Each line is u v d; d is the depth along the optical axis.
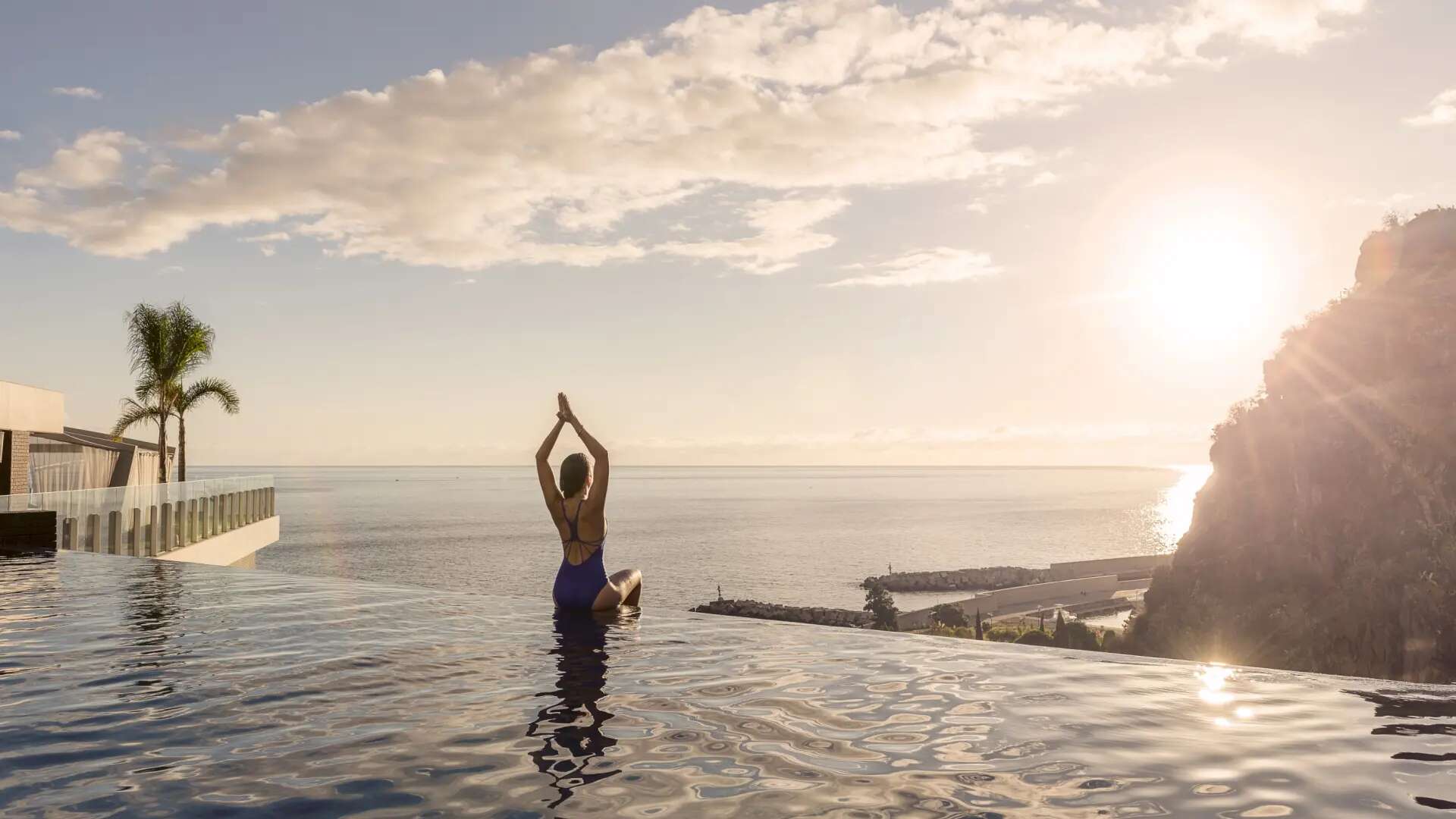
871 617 90.25
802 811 2.78
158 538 22.05
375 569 110.31
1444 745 3.64
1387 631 69.06
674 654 5.66
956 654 5.75
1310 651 73.06
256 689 4.59
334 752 3.45
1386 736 3.77
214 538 26.42
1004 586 133.75
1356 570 73.25
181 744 3.55
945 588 131.25
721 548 163.00
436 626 6.76
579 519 7.55
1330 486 78.94
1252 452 88.25
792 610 92.06
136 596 8.59
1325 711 4.25
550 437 7.65
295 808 2.79
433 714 4.07
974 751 3.51
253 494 32.38
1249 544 83.44
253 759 3.35
